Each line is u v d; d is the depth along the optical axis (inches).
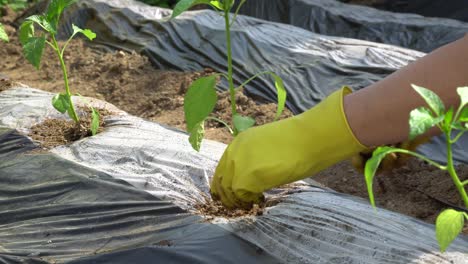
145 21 113.8
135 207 59.0
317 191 61.1
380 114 48.1
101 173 63.5
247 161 51.3
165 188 61.1
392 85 47.9
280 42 99.1
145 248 53.9
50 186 62.8
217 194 54.6
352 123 48.8
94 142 68.9
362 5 140.6
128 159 65.6
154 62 104.2
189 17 110.5
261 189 51.8
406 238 53.2
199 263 52.7
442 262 50.8
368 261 51.7
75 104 78.7
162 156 65.3
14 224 59.4
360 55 93.0
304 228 54.9
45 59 112.3
